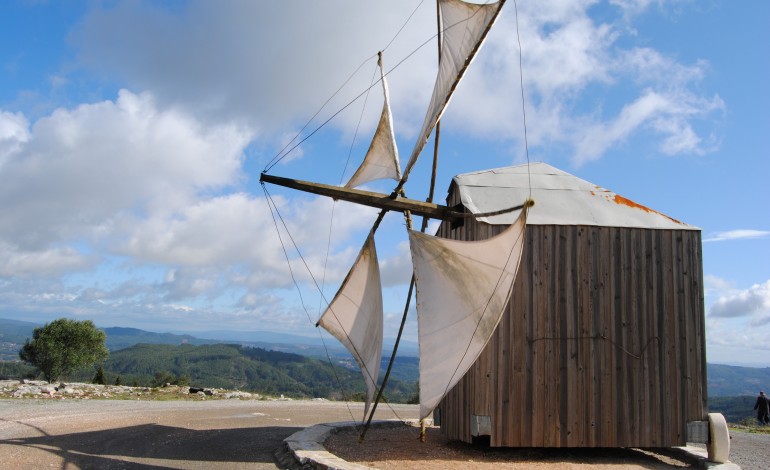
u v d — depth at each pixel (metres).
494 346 10.65
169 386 24.88
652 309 11.18
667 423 10.93
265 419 16.58
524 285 10.88
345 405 23.41
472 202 11.62
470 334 9.34
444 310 9.63
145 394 22.38
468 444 11.78
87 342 37.12
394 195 10.38
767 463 11.94
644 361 11.01
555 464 10.16
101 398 20.12
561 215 11.34
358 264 10.70
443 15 10.23
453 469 9.27
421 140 10.27
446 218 10.44
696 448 11.91
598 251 11.16
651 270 11.27
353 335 11.00
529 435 10.51
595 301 11.02
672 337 11.16
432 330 9.70
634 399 10.89
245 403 21.61
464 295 9.48
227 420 15.92
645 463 10.76
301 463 9.78
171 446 11.56
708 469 10.49
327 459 9.62
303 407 21.14
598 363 10.86
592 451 11.50
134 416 15.63
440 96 10.09
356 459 10.02
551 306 10.89
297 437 11.84
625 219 11.46
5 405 16.52
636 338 11.05
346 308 10.91
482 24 9.20
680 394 11.05
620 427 10.77
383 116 11.43
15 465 9.41
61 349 36.12
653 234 11.38
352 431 13.61
